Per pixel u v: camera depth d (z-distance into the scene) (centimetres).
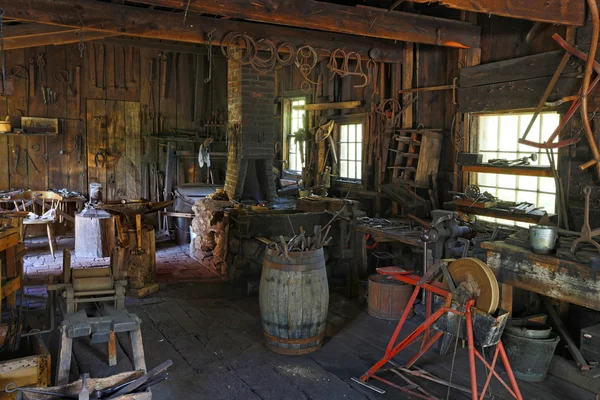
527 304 495
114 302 419
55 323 498
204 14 617
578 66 482
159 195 1019
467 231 514
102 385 313
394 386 391
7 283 431
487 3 403
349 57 679
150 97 1007
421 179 680
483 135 623
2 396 317
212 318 543
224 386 397
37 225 948
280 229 655
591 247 402
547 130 548
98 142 977
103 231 799
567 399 386
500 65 573
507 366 358
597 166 441
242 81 761
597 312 456
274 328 454
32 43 628
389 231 573
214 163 1059
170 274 707
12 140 923
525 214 545
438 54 674
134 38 971
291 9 510
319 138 880
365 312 565
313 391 390
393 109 730
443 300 437
